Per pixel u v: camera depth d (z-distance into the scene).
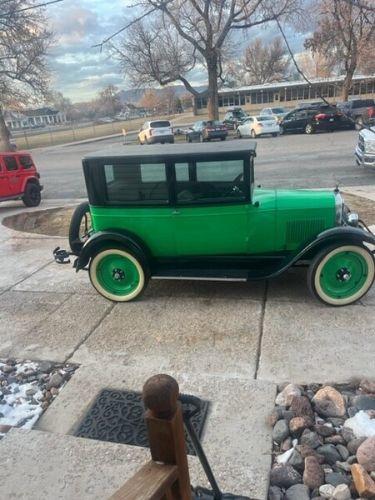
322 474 2.51
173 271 4.83
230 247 4.69
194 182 4.46
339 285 4.48
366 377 3.40
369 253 4.31
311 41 24.36
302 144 20.41
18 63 26.81
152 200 4.57
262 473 2.56
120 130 49.91
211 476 1.91
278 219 4.53
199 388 3.33
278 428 2.85
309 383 3.38
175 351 3.95
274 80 68.62
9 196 11.31
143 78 29.58
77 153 28.70
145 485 1.42
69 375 3.75
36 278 6.09
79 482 2.61
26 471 2.71
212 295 5.04
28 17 24.55
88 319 4.71
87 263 4.96
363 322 4.20
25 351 4.18
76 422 3.14
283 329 4.17
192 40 25.94
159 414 1.44
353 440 2.73
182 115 65.81
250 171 4.40
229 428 2.93
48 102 30.47
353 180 11.44
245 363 3.69
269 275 4.54
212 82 27.83
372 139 11.27
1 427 3.16
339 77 38.28
